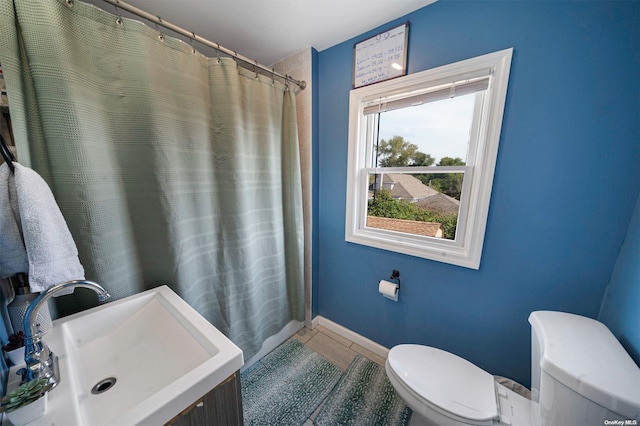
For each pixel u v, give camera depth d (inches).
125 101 35.6
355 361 63.3
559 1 33.9
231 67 46.1
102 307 34.7
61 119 29.3
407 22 46.9
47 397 21.2
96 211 33.5
